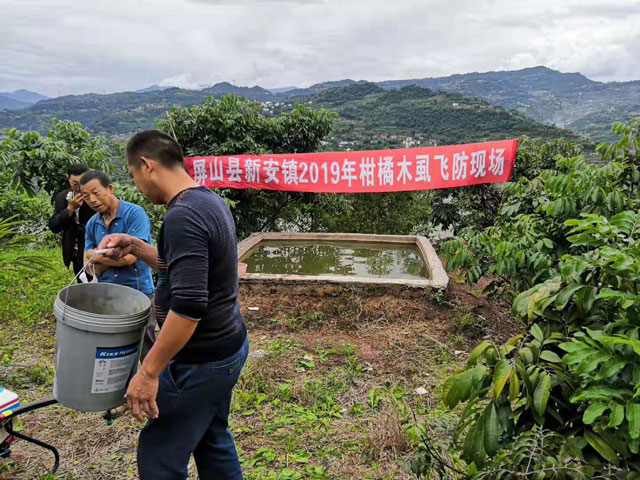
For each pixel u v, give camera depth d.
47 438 3.14
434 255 6.79
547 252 4.07
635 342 1.43
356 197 9.01
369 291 5.64
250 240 7.84
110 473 2.83
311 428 3.34
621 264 1.69
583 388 1.64
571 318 1.92
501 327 5.19
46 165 7.14
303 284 5.74
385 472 2.87
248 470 2.88
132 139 2.04
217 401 2.11
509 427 1.77
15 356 4.33
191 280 1.83
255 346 4.71
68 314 2.00
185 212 1.89
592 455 1.64
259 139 8.77
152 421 2.09
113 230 3.50
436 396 3.78
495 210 7.77
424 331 5.05
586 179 3.63
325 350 4.62
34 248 8.19
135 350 2.15
